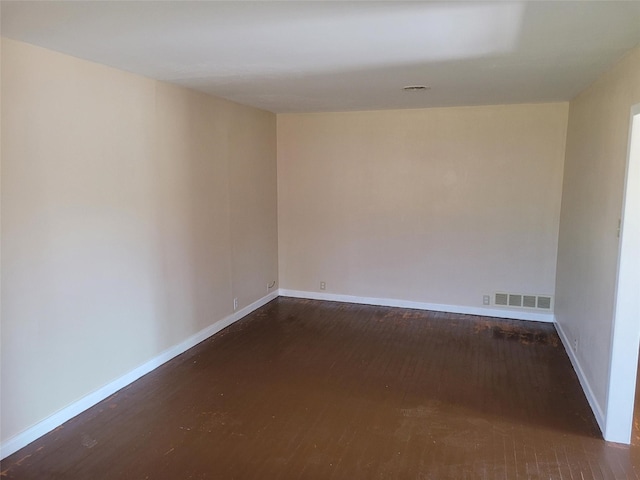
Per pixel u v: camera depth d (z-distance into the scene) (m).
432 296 5.51
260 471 2.62
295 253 5.99
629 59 2.68
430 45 2.55
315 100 4.62
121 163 3.41
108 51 2.77
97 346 3.33
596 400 3.18
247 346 4.45
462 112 5.05
